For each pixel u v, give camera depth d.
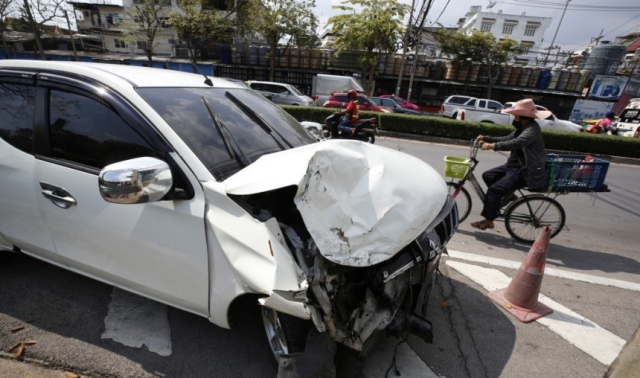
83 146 2.09
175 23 22.59
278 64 25.36
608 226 5.24
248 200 1.82
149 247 1.95
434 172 2.59
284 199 1.94
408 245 1.80
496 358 2.32
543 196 4.05
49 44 33.19
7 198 2.32
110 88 2.05
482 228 4.24
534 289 2.80
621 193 7.48
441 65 25.78
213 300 1.88
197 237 1.82
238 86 3.02
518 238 4.24
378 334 1.90
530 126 3.68
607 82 27.12
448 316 2.72
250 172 1.83
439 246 1.92
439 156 10.06
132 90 2.02
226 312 1.87
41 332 2.25
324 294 1.57
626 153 12.05
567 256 3.99
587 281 3.41
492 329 2.60
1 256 2.85
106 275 2.21
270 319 2.01
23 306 2.47
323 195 1.66
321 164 1.72
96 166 2.05
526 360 2.32
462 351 2.36
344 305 1.76
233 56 25.62
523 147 3.71
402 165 2.27
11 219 2.38
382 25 19.98
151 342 2.24
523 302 2.83
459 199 5.38
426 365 2.21
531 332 2.60
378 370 2.14
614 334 2.62
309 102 16.86
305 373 1.68
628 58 39.41
